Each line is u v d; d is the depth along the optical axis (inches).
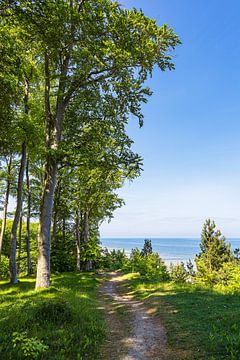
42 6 344.8
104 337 311.9
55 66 663.8
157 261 1261.1
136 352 272.5
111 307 500.1
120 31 541.6
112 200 1211.9
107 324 377.1
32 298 479.5
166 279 1075.3
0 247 1019.3
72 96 687.1
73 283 798.5
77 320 340.8
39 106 831.1
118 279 1043.3
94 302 529.7
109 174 886.4
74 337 286.7
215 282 1007.6
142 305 504.1
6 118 487.5
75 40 526.0
